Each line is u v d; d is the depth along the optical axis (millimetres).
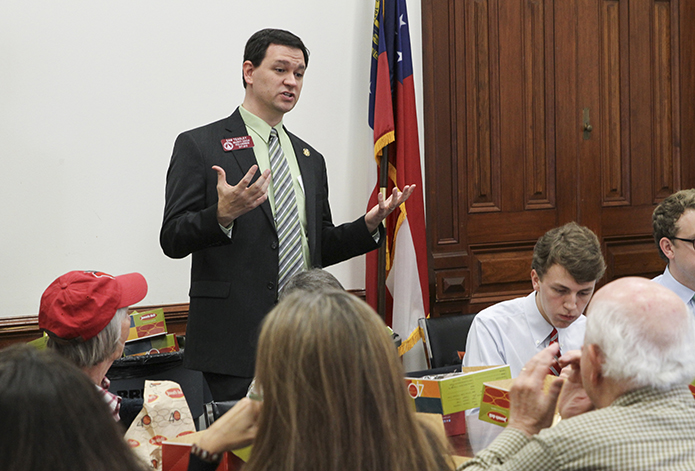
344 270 3688
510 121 3893
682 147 4203
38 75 3086
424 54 3717
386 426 908
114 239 3234
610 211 4098
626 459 992
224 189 2031
